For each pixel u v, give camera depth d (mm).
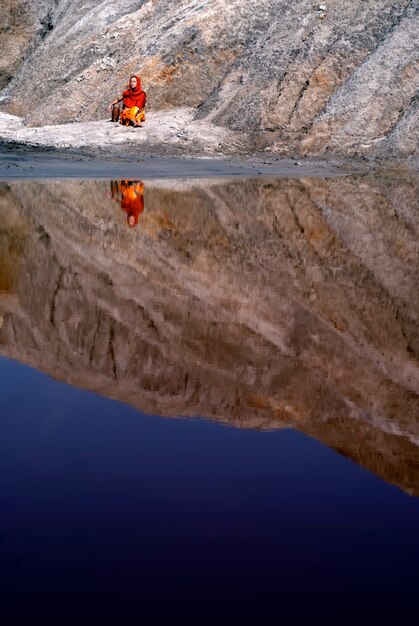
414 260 6816
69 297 4664
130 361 3096
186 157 24938
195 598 1309
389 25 29172
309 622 1241
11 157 22250
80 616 1252
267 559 1448
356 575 1394
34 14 44062
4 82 43281
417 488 1821
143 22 35156
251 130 27641
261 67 29281
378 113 26391
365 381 2844
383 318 4191
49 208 10805
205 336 3613
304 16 30109
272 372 2947
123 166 21484
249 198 13062
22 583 1355
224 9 31781
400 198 13859
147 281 5367
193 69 30906
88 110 31828
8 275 5500
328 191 15188
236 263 6410
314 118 27859
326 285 5383
